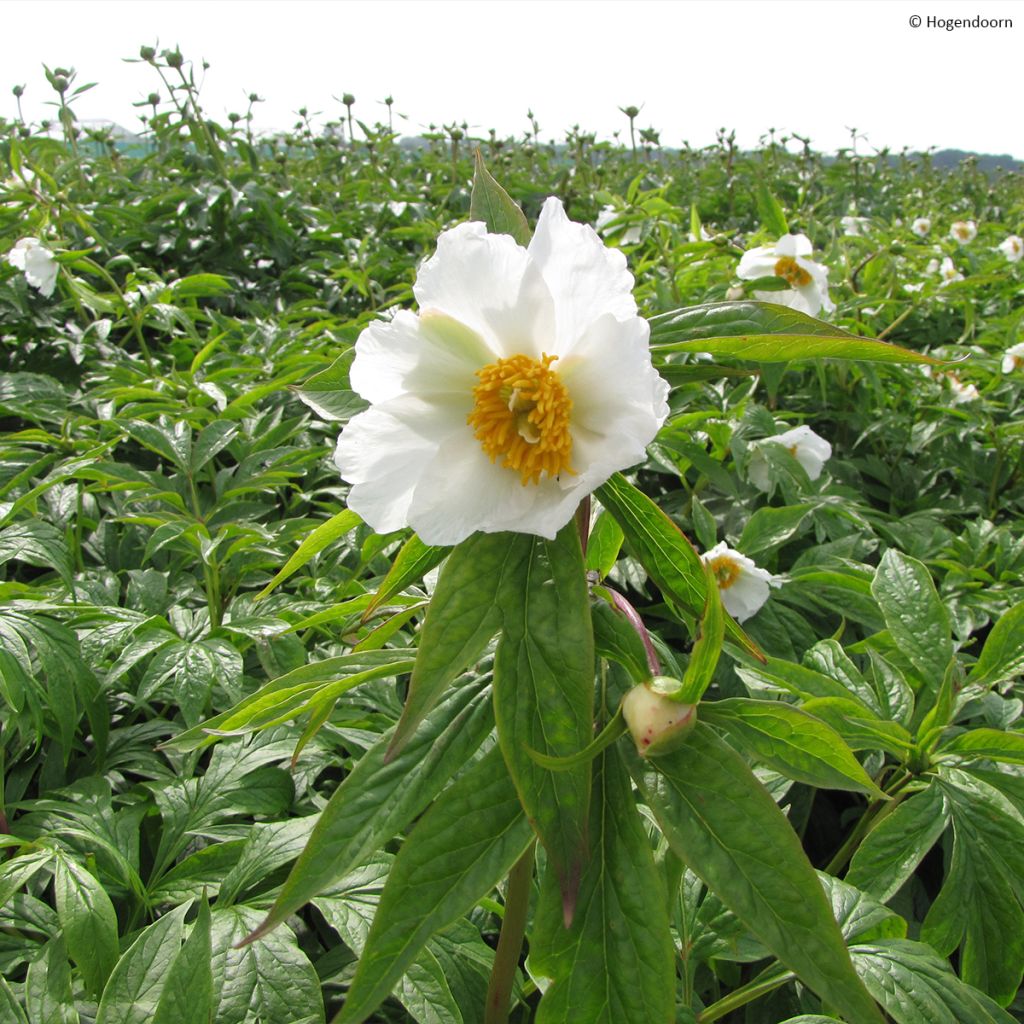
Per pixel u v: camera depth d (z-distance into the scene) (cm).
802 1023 39
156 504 79
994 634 47
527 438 27
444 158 284
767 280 88
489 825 27
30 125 217
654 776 27
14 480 66
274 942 40
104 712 59
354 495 29
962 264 168
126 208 165
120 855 47
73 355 116
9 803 52
